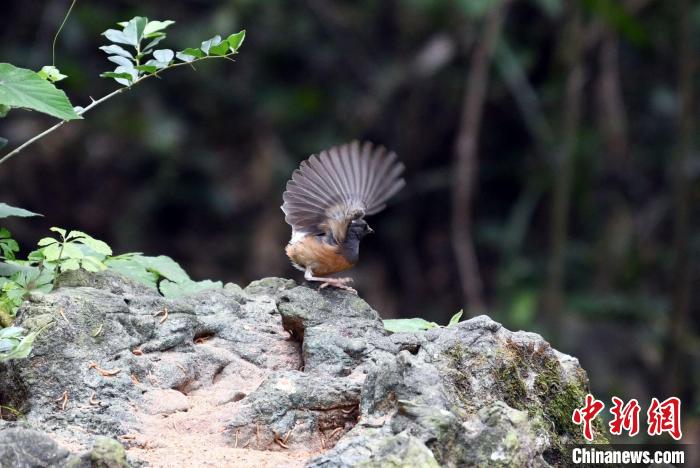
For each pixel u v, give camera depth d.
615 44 17.92
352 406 4.81
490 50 16.70
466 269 16.25
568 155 16.50
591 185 18.16
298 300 5.39
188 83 18.28
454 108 19.08
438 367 4.85
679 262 15.66
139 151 17.75
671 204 18.02
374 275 19.48
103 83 17.75
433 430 4.31
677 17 16.30
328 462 4.18
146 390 4.89
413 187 19.27
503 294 17.02
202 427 4.73
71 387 4.75
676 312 15.47
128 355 4.97
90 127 17.48
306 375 4.90
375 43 19.34
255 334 5.57
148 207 17.77
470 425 4.45
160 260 6.19
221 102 18.48
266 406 4.73
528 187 18.16
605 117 17.75
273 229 18.06
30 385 4.72
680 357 15.25
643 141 19.06
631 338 16.08
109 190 17.73
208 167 18.08
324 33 19.14
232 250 18.25
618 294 17.61
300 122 18.94
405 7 18.50
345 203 5.57
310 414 4.76
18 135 17.11
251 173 18.28
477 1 17.19
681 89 16.12
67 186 17.50
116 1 18.20
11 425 4.37
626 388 15.35
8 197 17.11
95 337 4.93
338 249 5.77
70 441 4.49
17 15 17.88
